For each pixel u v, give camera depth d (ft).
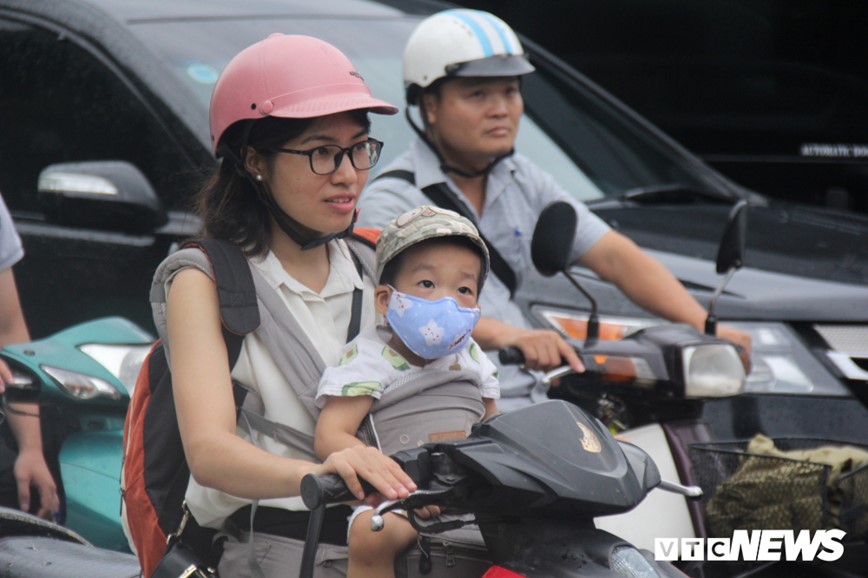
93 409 42.24
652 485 25.36
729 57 84.12
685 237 48.08
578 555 24.34
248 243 28.60
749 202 54.85
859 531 32.07
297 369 28.19
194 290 27.53
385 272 28.32
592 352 33.81
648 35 84.48
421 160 42.14
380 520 23.36
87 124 48.67
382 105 28.40
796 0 83.61
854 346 43.39
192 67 47.91
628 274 42.52
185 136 46.11
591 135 55.06
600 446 24.75
